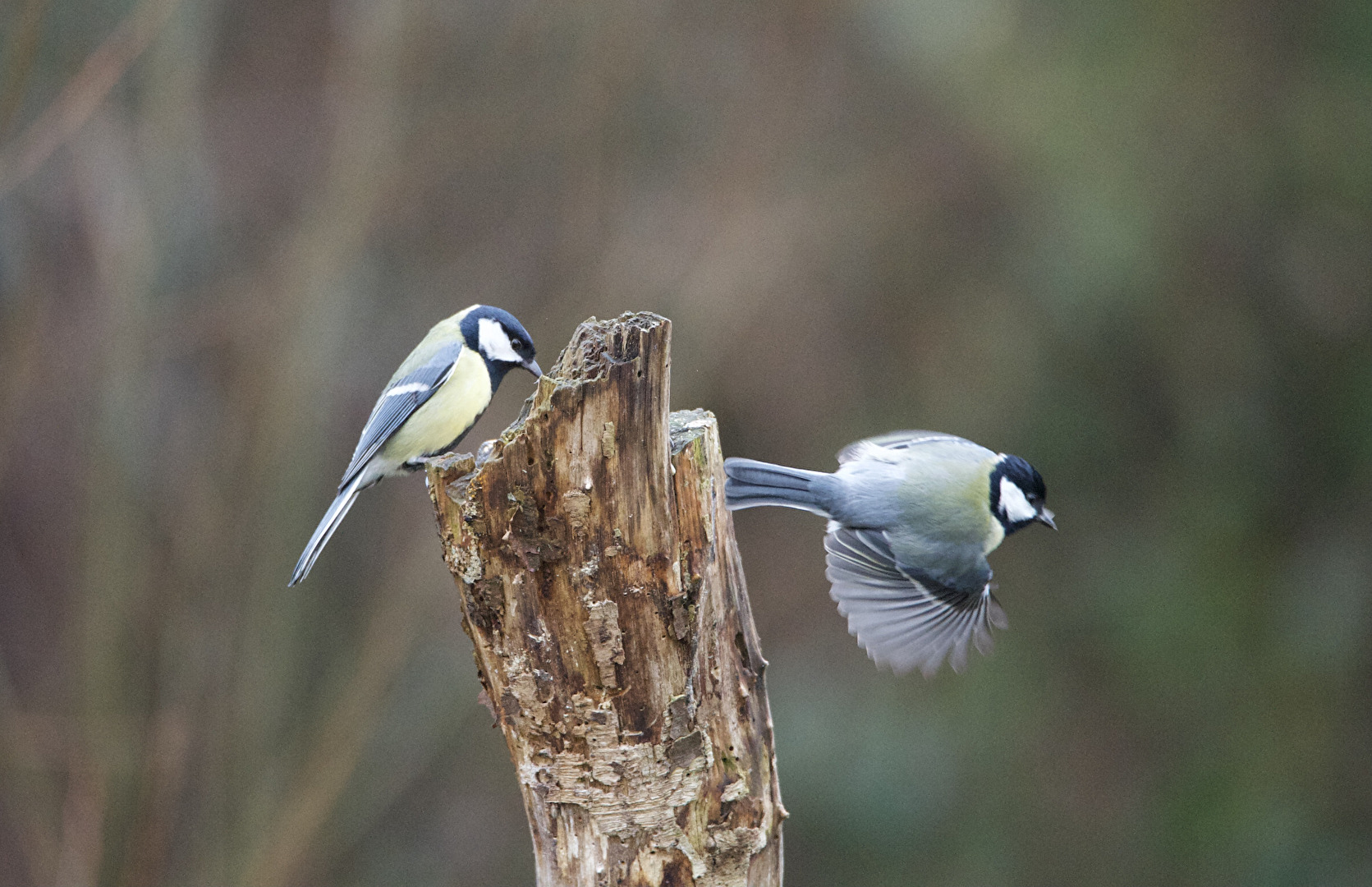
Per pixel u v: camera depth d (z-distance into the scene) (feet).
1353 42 51.26
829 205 47.83
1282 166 51.42
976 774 49.75
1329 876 49.11
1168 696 51.80
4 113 31.24
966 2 48.52
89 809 36.40
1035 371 51.55
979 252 51.49
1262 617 51.93
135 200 37.35
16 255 35.78
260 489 39.11
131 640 37.81
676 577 14.79
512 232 43.45
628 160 44.34
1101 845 49.73
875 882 47.98
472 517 14.78
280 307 39.19
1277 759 51.03
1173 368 51.55
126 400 37.42
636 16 42.73
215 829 38.22
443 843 46.60
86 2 37.14
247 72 43.37
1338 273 51.26
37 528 40.11
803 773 48.14
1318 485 52.26
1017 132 50.72
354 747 39.63
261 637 39.09
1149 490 52.34
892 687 50.03
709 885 15.43
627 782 15.16
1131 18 52.26
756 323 47.47
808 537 50.14
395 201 41.45
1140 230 49.90
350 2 42.24
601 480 14.49
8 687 38.45
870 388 50.42
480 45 42.57
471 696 43.83
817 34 46.55
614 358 14.46
